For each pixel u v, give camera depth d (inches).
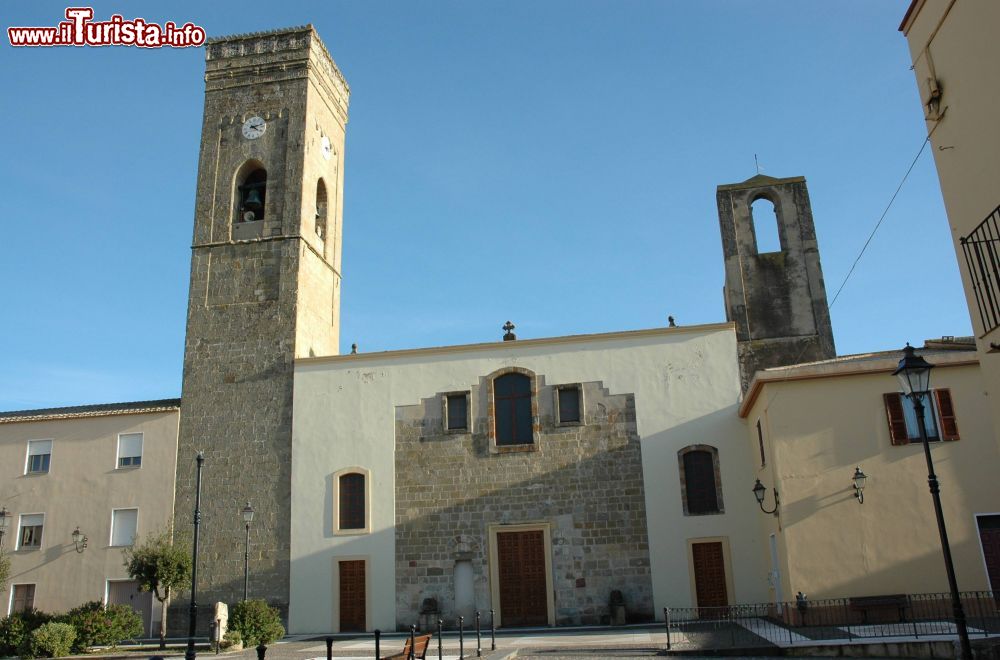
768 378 963.3
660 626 1083.3
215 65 1569.9
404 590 1199.6
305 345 1409.9
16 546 1336.1
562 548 1175.6
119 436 1362.0
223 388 1355.8
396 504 1235.9
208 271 1438.2
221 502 1293.1
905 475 914.7
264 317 1387.8
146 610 1267.2
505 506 1204.5
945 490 904.9
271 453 1301.7
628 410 1211.2
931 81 504.1
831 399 952.9
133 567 1146.0
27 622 957.2
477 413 1248.8
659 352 1228.5
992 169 454.0
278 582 1239.5
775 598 1054.4
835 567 901.2
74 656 922.1
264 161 1497.3
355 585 1218.6
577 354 1247.5
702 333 1226.6
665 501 1167.0
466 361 1275.8
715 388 1198.9
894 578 887.7
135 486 1327.5
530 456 1216.8
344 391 1304.1
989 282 459.2
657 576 1141.7
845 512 915.4
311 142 1524.4
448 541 1206.3
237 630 975.0
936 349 1091.9
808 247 1375.5
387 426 1272.1
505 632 1093.1
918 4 511.5
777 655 735.1
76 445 1370.6
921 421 565.6
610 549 1163.3
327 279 1539.1
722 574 1131.3
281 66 1544.0
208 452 1322.6
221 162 1512.1
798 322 1338.6
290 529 1258.0
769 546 1075.3
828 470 931.3
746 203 1417.3
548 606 1156.5
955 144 489.1
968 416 922.7
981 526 890.1
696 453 1184.8
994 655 525.3
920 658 668.1
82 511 1331.2
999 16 438.6
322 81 1604.3
